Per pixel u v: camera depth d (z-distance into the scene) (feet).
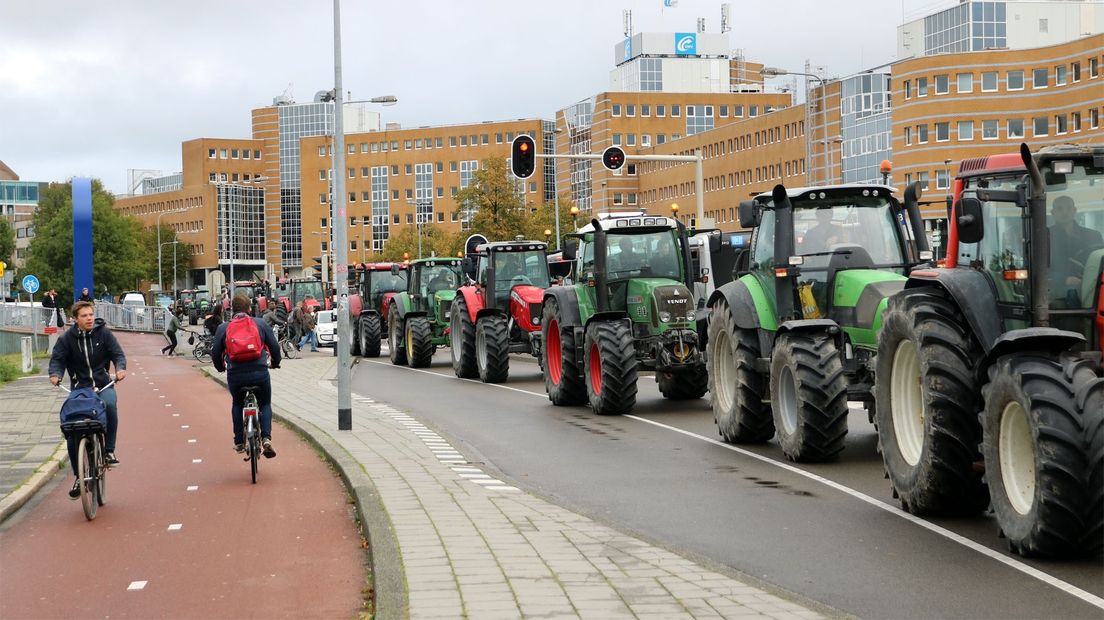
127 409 77.25
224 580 27.96
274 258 638.94
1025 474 28.71
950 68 264.93
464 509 34.47
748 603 23.41
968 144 264.72
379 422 61.62
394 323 122.31
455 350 100.27
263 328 43.80
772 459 45.96
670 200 407.03
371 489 38.32
